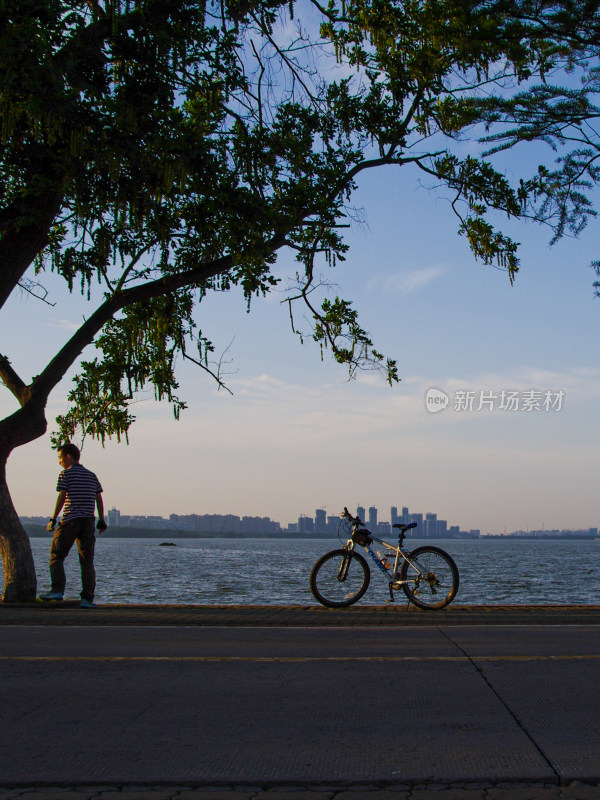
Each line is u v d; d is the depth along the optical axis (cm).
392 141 1254
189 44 1078
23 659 636
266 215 1099
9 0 907
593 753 407
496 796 352
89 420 1351
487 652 670
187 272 1195
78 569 4912
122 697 515
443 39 1188
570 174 1259
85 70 1000
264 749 414
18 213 1105
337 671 593
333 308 1381
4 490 1085
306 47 1255
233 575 4578
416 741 427
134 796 354
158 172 1046
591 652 669
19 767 387
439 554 1022
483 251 1312
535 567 6312
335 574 1044
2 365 1119
